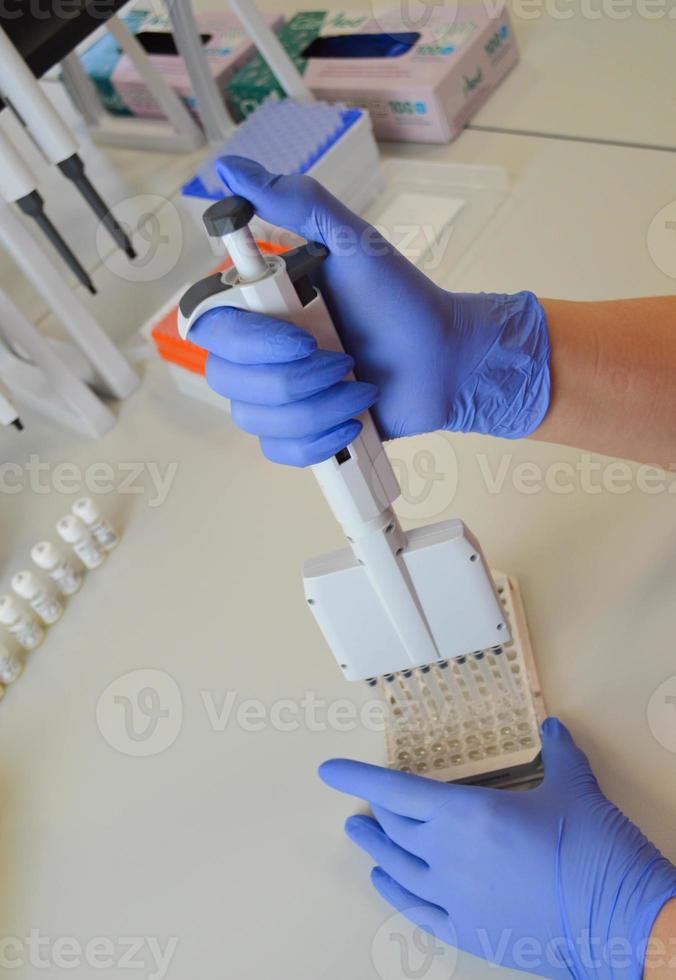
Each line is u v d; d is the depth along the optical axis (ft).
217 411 3.58
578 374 2.29
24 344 3.43
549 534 2.81
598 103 3.98
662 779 2.31
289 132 3.90
